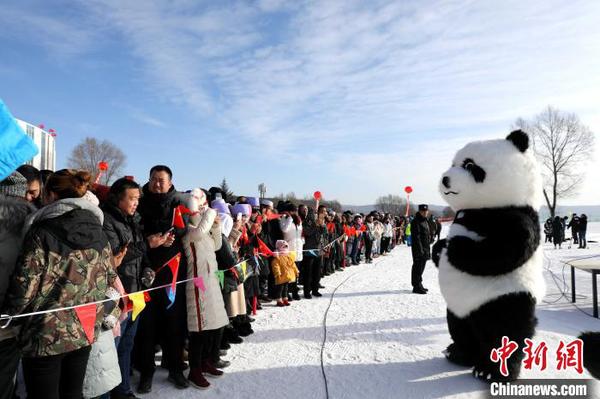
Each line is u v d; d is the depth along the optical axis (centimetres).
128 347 321
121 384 317
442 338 486
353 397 335
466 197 365
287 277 653
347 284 885
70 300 211
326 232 897
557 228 1855
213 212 367
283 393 342
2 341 204
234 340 471
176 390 348
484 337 352
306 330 520
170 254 356
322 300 710
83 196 241
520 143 366
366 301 698
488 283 346
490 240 339
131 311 302
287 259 659
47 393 209
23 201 228
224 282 445
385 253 1697
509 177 352
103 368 265
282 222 688
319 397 335
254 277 600
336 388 352
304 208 752
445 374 379
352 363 408
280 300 666
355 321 562
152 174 380
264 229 671
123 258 308
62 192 232
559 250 1738
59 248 207
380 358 421
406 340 479
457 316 372
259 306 648
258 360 417
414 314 601
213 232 397
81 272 215
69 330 210
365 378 371
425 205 781
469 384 357
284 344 466
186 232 362
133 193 313
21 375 362
